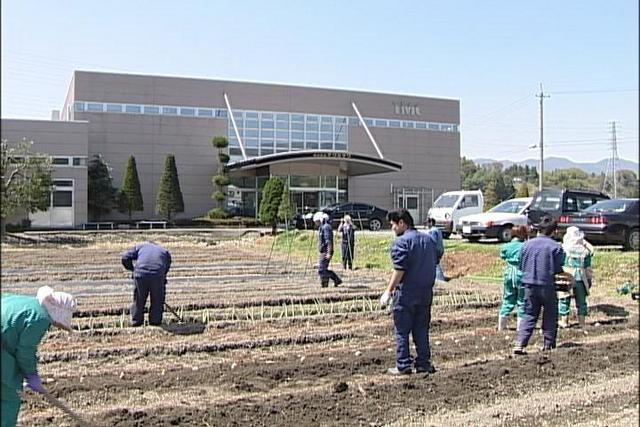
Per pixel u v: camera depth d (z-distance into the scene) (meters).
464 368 7.88
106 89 44.25
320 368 7.79
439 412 6.25
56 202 40.09
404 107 52.44
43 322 4.25
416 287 7.59
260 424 5.84
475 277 17.11
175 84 45.81
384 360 8.20
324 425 5.84
